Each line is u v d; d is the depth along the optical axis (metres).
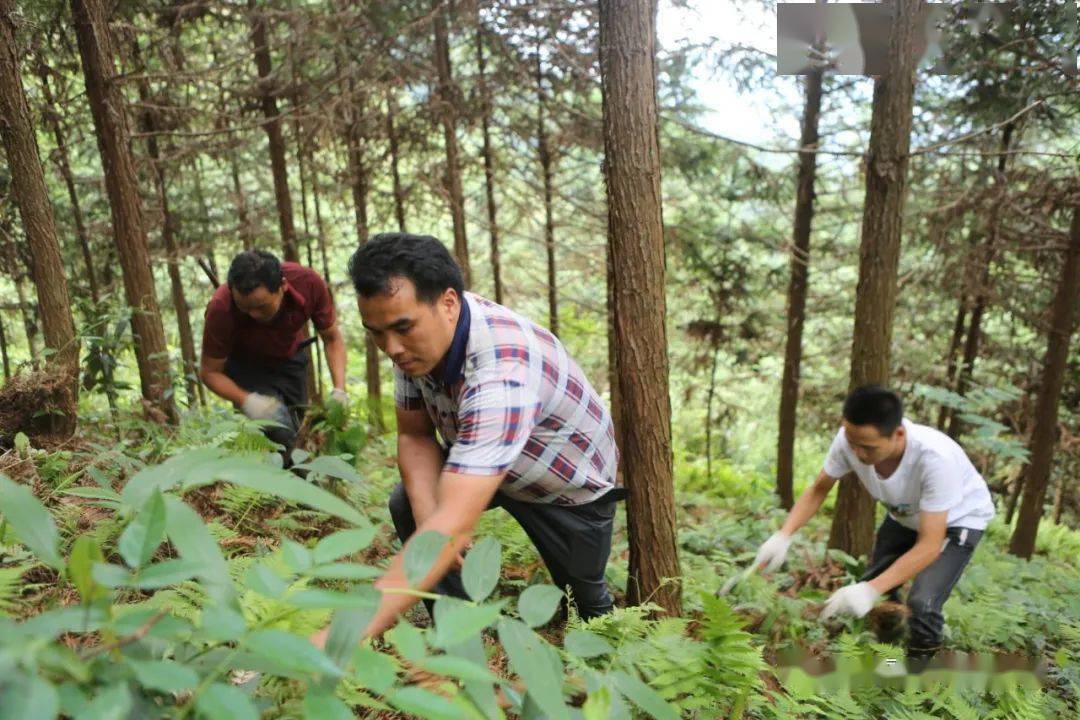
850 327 10.24
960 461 3.37
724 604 1.69
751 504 7.45
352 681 1.43
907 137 4.78
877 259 4.92
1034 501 7.62
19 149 3.92
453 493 1.76
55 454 3.12
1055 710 2.63
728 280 10.07
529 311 12.66
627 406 2.73
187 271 10.62
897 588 3.77
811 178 8.70
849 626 3.24
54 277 4.08
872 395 3.19
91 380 4.37
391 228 9.85
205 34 8.38
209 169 9.73
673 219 10.18
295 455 2.48
